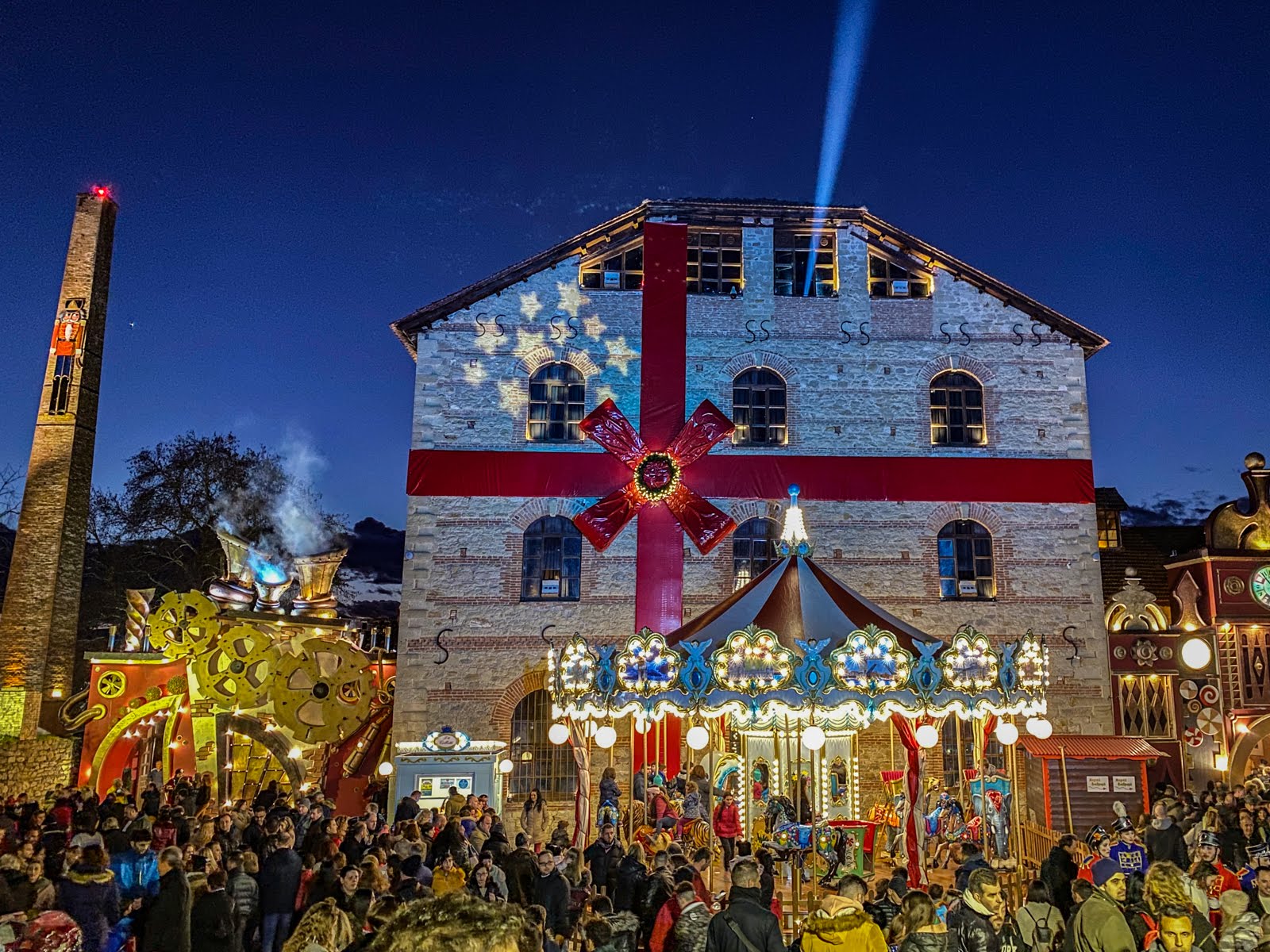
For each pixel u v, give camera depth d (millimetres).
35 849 11492
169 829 14203
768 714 16031
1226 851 15094
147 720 23438
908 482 23922
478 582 23109
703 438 23781
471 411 23875
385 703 24531
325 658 23844
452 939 2930
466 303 24250
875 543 23609
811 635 15898
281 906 11195
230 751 23906
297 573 27531
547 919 10891
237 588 25625
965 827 17922
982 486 23969
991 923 8539
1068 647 23281
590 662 16375
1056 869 12617
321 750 25609
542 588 23344
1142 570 28984
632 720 22094
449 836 13969
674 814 18578
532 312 24406
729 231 25281
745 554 23672
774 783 18266
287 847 11617
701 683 14836
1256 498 23406
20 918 8547
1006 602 23484
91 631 40594
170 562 42125
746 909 7996
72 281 28484
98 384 28844
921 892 8055
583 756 17797
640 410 24047
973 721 17250
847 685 14625
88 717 22375
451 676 22672
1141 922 9109
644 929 10969
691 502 23562
